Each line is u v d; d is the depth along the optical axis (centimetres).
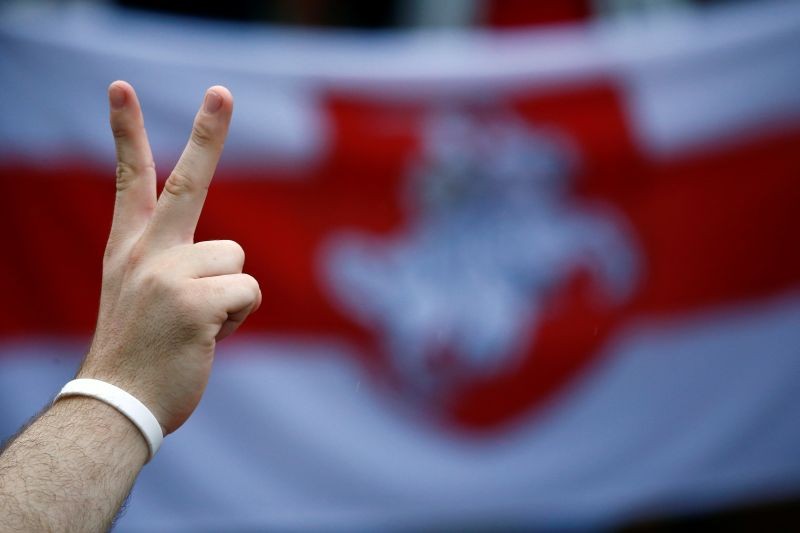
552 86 1245
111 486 379
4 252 1153
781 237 1238
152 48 1185
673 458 1234
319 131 1216
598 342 1229
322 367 1202
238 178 1202
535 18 1442
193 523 1180
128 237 432
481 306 1221
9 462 376
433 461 1211
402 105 1232
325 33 1495
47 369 1154
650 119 1244
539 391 1224
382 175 1220
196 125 431
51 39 1159
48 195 1157
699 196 1240
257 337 1195
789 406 1235
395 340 1211
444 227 1223
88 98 1166
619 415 1230
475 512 1214
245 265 1194
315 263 1205
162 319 409
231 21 1495
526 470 1220
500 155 1234
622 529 1536
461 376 1216
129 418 392
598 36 1285
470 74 1234
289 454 1195
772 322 1234
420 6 1468
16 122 1152
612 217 1236
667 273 1237
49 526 362
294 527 1191
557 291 1229
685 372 1235
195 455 1184
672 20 1427
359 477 1201
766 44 1248
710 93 1248
